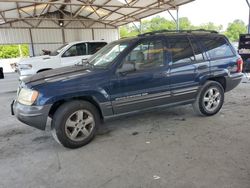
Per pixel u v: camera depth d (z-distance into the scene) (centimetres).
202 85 435
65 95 322
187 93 420
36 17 1869
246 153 304
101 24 2159
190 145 334
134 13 1747
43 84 321
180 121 437
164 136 371
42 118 317
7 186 256
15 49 3234
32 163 304
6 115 530
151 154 313
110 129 411
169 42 400
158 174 265
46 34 1988
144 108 386
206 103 450
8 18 1752
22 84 348
